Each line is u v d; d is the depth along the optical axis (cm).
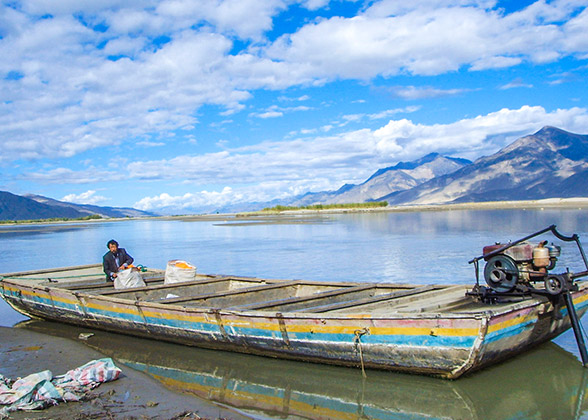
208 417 711
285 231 5109
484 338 749
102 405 746
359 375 881
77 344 1130
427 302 993
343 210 11700
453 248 2867
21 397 732
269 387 847
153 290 1312
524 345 893
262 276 2086
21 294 1405
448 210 10106
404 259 2453
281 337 912
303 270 2214
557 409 748
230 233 5216
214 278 1488
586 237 3139
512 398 782
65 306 1274
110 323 1180
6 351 1067
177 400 778
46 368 943
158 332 1092
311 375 904
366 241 3547
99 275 1667
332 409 759
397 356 817
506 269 908
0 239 5678
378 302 1007
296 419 720
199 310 995
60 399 759
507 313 788
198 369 945
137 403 760
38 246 4288
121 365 970
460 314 754
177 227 7675
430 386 833
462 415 737
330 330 856
